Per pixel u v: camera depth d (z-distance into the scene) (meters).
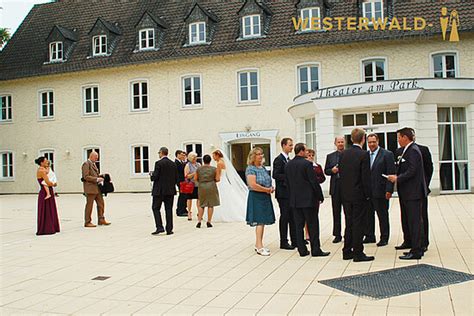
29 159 30.92
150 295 6.34
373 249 8.84
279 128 25.09
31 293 6.64
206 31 26.58
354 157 7.86
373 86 18.66
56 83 30.11
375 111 19.14
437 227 11.05
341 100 18.88
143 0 31.19
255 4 25.52
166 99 27.44
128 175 28.33
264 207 8.86
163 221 14.37
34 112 30.72
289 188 8.55
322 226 12.16
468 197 17.56
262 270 7.52
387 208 9.29
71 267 8.24
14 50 32.06
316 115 19.67
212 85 26.44
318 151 19.53
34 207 21.03
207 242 10.37
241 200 14.23
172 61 26.84
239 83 26.03
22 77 30.23
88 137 29.30
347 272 7.16
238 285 6.67
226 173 14.42
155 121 27.70
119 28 30.03
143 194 26.61
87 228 13.34
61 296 6.44
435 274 6.80
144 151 28.20
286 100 24.95
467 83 18.50
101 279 7.31
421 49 22.59
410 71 22.73
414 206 7.86
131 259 8.77
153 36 27.84
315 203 8.41
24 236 12.13
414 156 7.86
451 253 8.20
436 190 18.39
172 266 8.06
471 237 9.66
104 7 32.00
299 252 8.55
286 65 24.94
